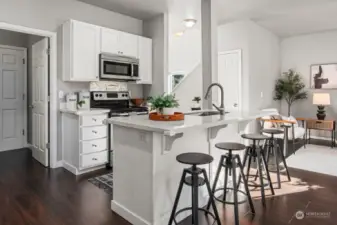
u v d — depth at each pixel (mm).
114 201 2402
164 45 4500
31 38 4652
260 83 5535
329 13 4566
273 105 6207
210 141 2631
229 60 5273
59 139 3766
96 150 3562
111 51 3963
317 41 6043
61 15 3695
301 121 5992
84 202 2570
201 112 3098
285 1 3961
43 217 2256
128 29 4586
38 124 4008
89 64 3703
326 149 5008
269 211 2402
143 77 4535
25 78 4891
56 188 2928
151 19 4688
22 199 2619
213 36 3719
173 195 2207
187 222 2219
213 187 2402
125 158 2279
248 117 2541
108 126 3682
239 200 2639
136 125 1969
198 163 1804
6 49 4637
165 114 2176
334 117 5895
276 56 6340
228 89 5312
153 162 2018
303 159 4258
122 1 3877
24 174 3410
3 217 2246
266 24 5301
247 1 3936
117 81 4410
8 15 3207
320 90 6055
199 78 5008
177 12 4387
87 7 3977
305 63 6234
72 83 3881
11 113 4770
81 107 3832
